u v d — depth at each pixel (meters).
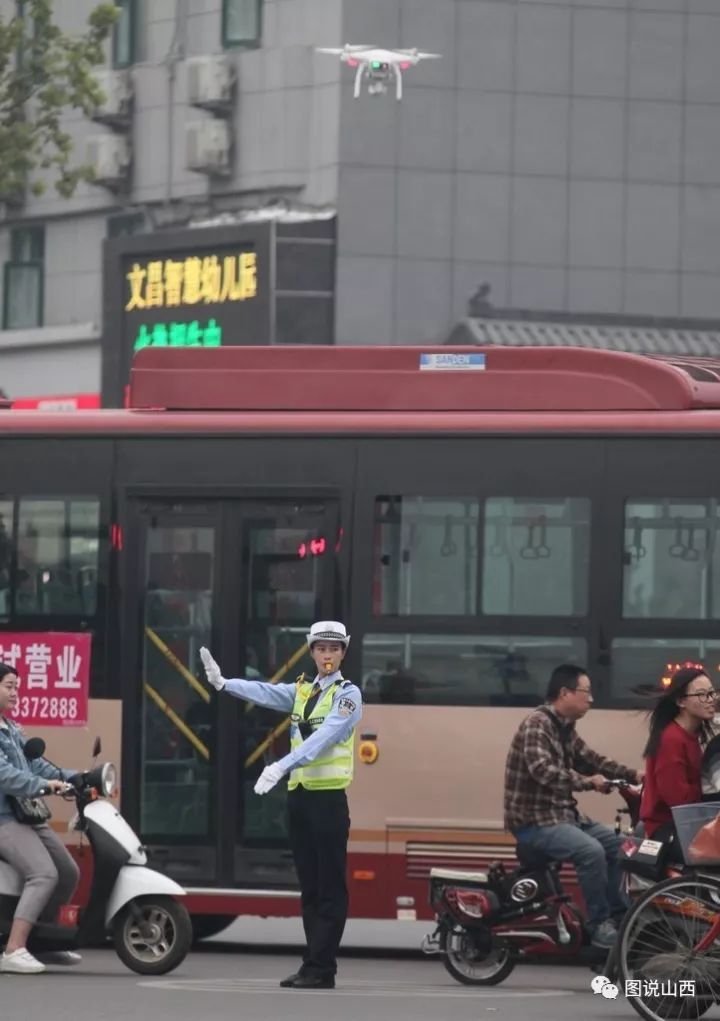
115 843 26.70
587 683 26.66
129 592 30.38
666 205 75.94
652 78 75.75
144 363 30.86
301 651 29.86
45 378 82.81
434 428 29.59
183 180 77.81
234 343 74.06
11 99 56.19
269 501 30.08
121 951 26.84
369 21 73.69
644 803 24.55
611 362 29.55
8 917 27.00
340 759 25.19
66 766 30.39
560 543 29.16
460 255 74.12
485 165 74.44
